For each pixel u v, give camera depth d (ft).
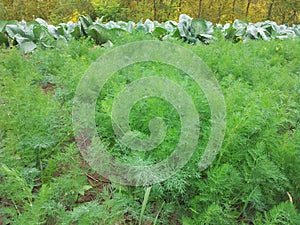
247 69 5.24
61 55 5.48
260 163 2.76
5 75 4.84
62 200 2.82
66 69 4.73
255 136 3.23
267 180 2.89
